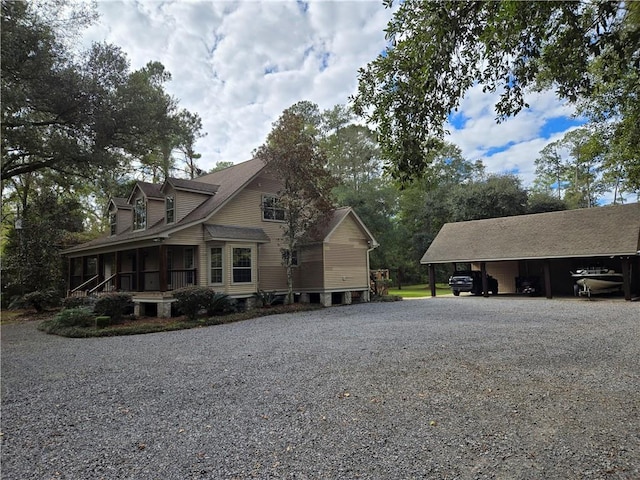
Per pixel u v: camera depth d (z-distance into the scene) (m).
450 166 40.00
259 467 3.05
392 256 33.16
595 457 3.02
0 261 18.52
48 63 13.33
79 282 21.84
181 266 16.12
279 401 4.57
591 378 5.09
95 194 30.23
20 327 13.60
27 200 25.70
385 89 4.63
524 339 7.84
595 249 16.52
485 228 22.23
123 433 3.85
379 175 33.97
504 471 2.86
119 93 15.02
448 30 3.85
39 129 15.48
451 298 19.92
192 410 4.41
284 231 16.56
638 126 8.77
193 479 2.91
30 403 4.93
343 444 3.39
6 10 12.41
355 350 7.21
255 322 12.21
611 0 3.49
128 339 9.88
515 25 3.62
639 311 12.29
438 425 3.73
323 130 34.84
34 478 3.02
